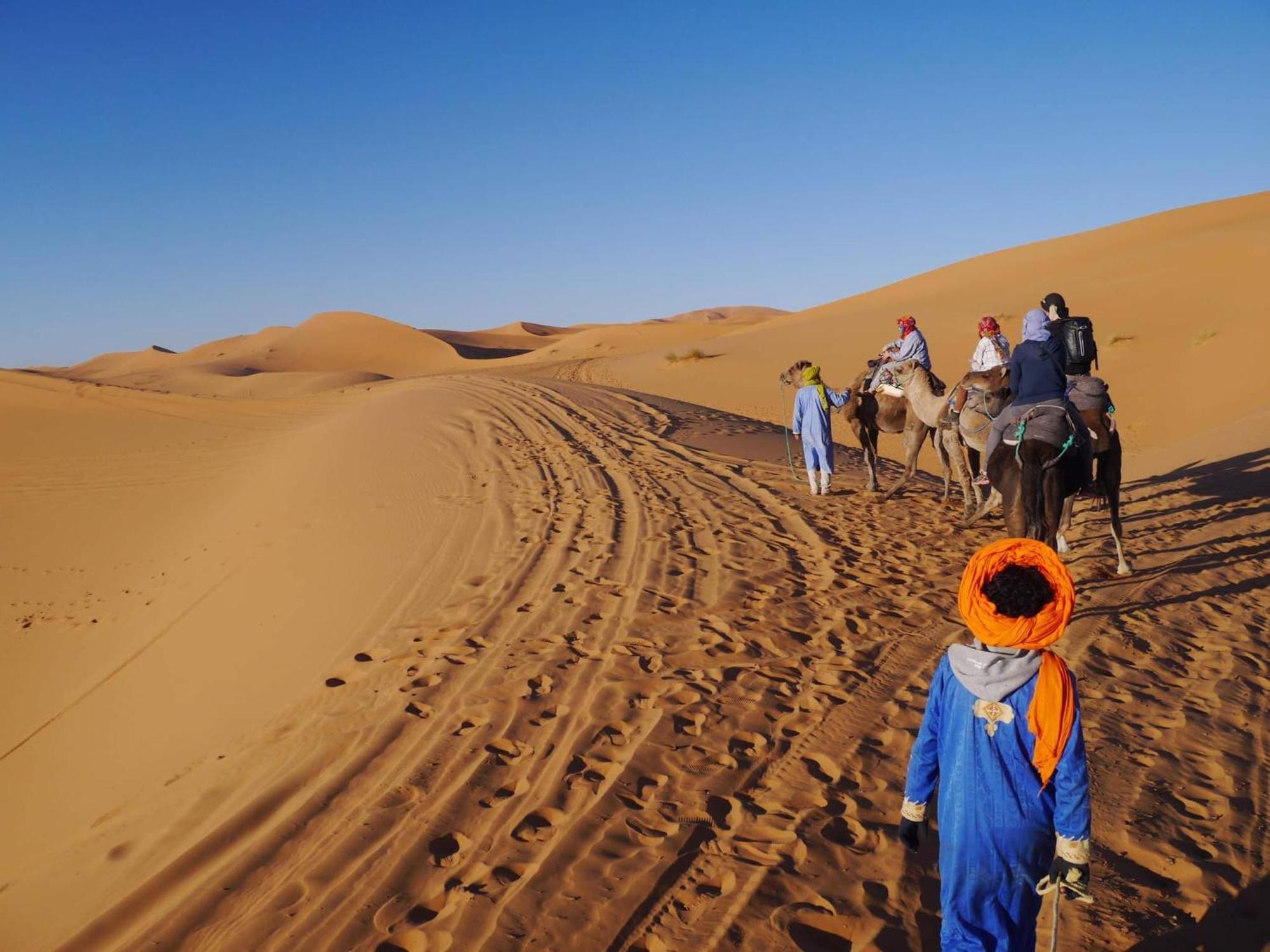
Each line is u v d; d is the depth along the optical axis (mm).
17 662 15469
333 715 7105
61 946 4527
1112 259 52000
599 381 43750
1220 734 5699
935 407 12570
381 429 22547
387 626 9047
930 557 10266
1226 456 16688
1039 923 3969
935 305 51812
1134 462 19484
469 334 160000
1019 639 2920
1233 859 4406
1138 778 5164
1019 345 8242
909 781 3271
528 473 15555
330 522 15133
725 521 11891
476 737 6070
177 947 4219
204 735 8719
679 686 6637
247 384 94000
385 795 5398
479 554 10961
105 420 39125
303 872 4672
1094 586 8914
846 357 40531
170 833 5879
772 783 5289
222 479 27000
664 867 4496
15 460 33031
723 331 104812
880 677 6758
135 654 13641
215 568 16203
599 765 5562
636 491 13844
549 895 4305
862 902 4176
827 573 9484
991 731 2975
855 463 19469
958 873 3055
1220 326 29328
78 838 6910
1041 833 2988
